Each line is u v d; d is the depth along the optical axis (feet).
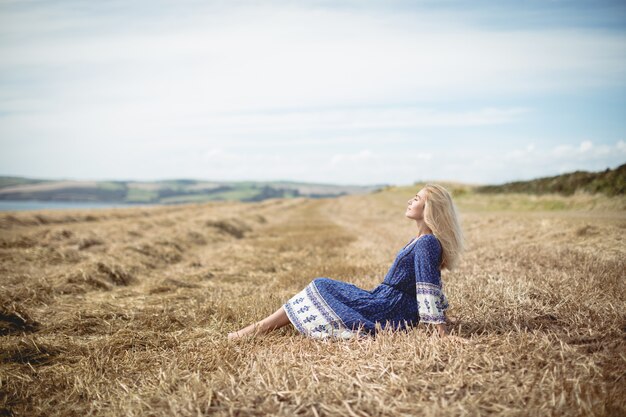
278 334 14.12
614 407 8.60
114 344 14.14
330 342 12.79
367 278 22.74
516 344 11.63
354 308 13.50
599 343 11.76
